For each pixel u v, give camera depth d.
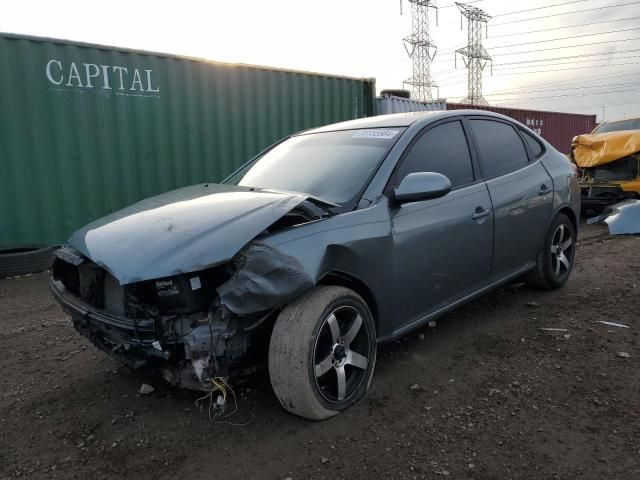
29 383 3.32
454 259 3.51
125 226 2.86
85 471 2.40
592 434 2.58
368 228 2.94
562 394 2.98
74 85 6.69
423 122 3.63
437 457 2.44
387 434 2.63
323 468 2.38
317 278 2.61
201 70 7.75
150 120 7.36
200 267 2.41
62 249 3.15
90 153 6.92
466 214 3.58
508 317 4.26
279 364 2.58
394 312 3.15
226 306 2.38
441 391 3.06
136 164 7.32
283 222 2.77
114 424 2.79
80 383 3.30
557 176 4.67
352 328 2.83
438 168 3.56
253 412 2.86
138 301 2.52
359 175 3.23
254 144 8.51
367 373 2.94
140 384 3.26
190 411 2.90
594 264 6.08
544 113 19.73
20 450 2.58
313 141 4.00
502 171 4.11
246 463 2.43
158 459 2.48
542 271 4.66
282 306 2.55
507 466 2.36
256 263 2.47
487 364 3.40
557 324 4.07
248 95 8.32
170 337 2.47
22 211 6.51
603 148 9.59
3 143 6.29
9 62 6.23
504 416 2.77
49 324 4.45
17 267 6.11
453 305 3.62
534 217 4.33
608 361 3.39
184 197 3.33
